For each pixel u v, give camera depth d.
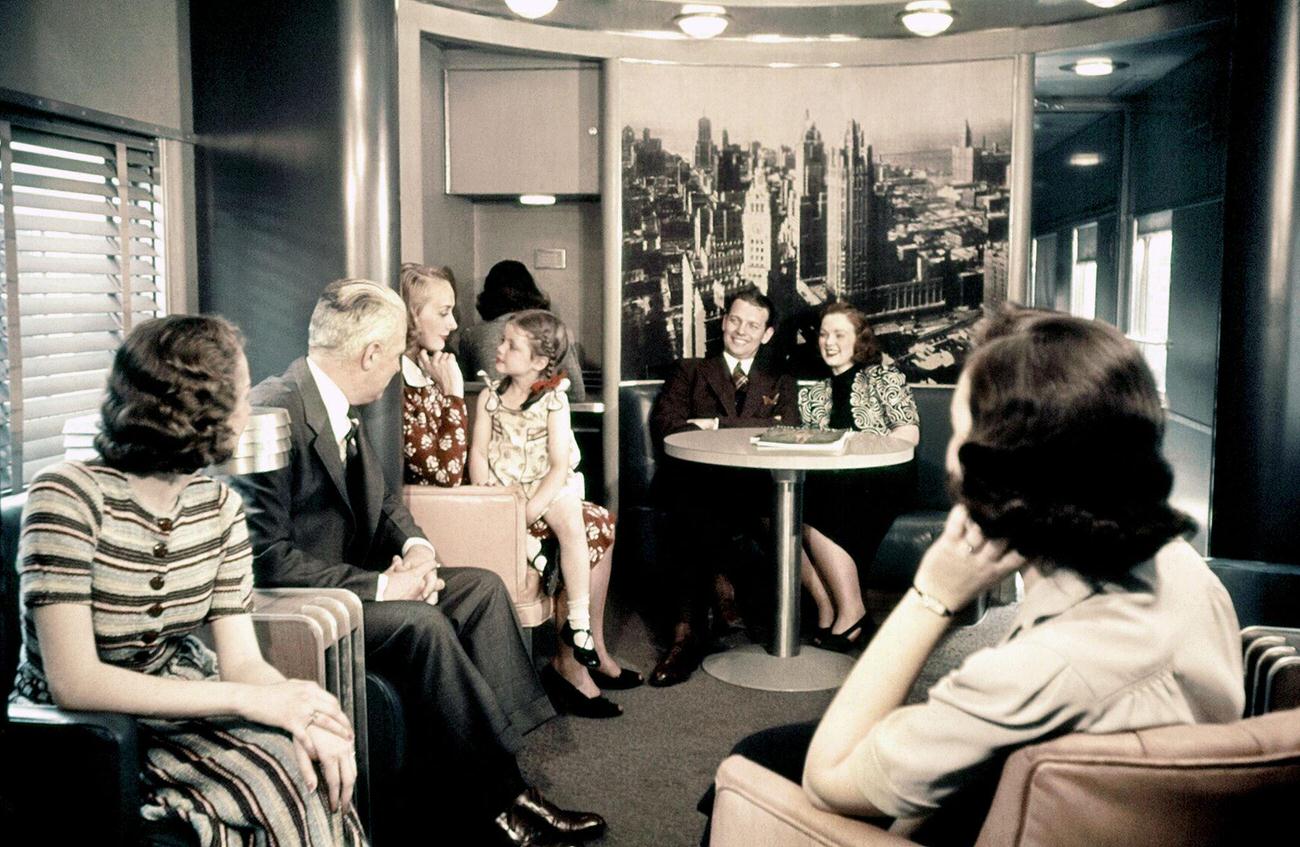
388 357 2.70
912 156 5.04
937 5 4.46
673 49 5.00
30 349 2.70
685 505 4.05
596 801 2.82
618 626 4.40
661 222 5.09
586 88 5.02
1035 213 9.15
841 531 4.10
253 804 1.72
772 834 1.34
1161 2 4.54
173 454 1.74
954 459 1.22
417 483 3.45
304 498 2.61
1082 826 1.03
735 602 4.38
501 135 5.06
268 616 2.08
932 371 5.13
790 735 1.86
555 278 5.40
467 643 2.83
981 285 5.03
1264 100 3.21
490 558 3.23
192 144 3.24
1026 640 1.11
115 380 1.75
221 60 3.20
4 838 1.60
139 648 1.80
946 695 1.13
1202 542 5.33
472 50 4.97
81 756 1.61
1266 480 3.25
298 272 3.22
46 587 1.66
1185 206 5.71
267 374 3.26
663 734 3.28
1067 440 1.08
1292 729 1.07
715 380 4.62
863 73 5.03
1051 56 5.09
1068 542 1.09
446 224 5.11
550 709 2.91
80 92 2.79
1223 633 1.21
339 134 3.16
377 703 2.38
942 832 1.28
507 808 2.54
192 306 3.27
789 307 5.18
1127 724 1.09
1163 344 6.12
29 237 2.74
